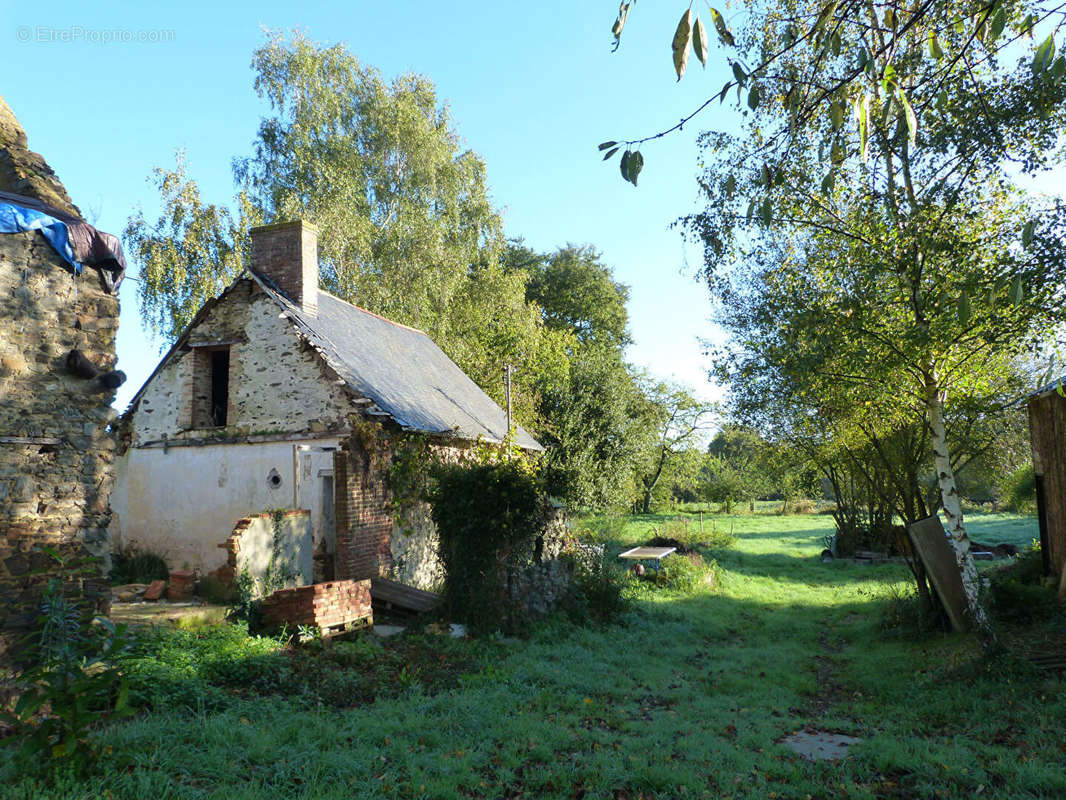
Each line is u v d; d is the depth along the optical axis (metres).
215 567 13.98
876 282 9.87
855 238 10.03
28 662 7.37
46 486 8.02
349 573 12.59
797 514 45.31
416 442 14.66
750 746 6.76
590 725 7.26
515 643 11.32
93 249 8.56
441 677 8.87
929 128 9.09
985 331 9.23
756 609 16.64
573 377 33.81
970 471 16.78
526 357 30.92
